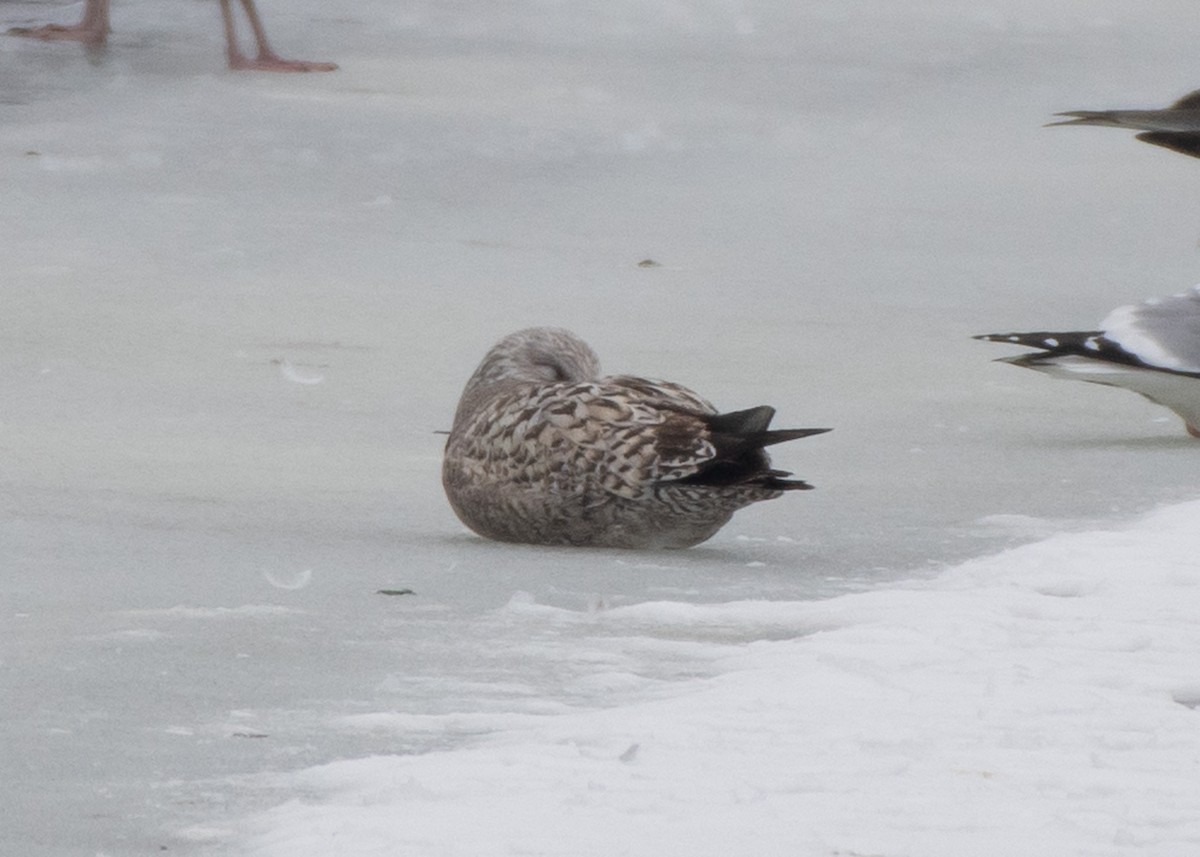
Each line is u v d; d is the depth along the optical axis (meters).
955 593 18.47
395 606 18.30
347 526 22.22
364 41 79.25
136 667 15.88
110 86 62.94
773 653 16.27
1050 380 32.25
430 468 25.58
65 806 12.52
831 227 47.03
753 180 53.22
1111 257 44.75
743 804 12.52
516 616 17.94
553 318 35.91
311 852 11.62
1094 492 24.42
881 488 24.62
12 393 29.08
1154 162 58.53
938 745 13.81
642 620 17.88
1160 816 12.39
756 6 98.69
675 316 36.47
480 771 13.13
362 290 37.78
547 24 88.56
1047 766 13.41
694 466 20.48
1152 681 15.48
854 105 67.62
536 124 60.44
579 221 46.31
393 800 12.59
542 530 21.34
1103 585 18.67
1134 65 79.50
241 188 48.03
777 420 28.61
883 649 16.25
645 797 12.61
